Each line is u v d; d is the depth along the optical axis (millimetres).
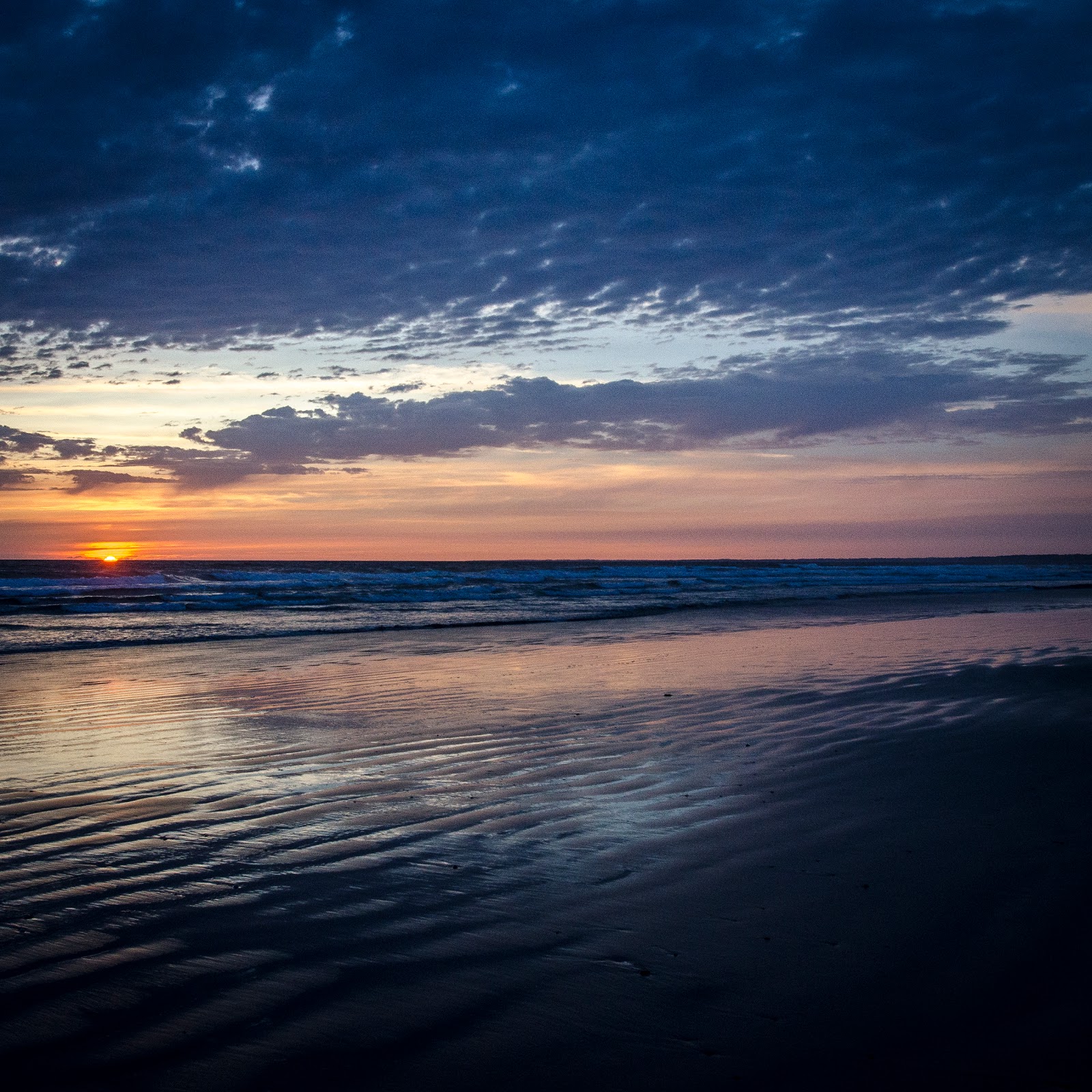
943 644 12828
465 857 3842
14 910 3215
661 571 53750
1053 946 2865
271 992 2580
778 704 7840
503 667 11125
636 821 4371
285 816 4500
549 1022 2422
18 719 7516
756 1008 2498
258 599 26750
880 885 3443
